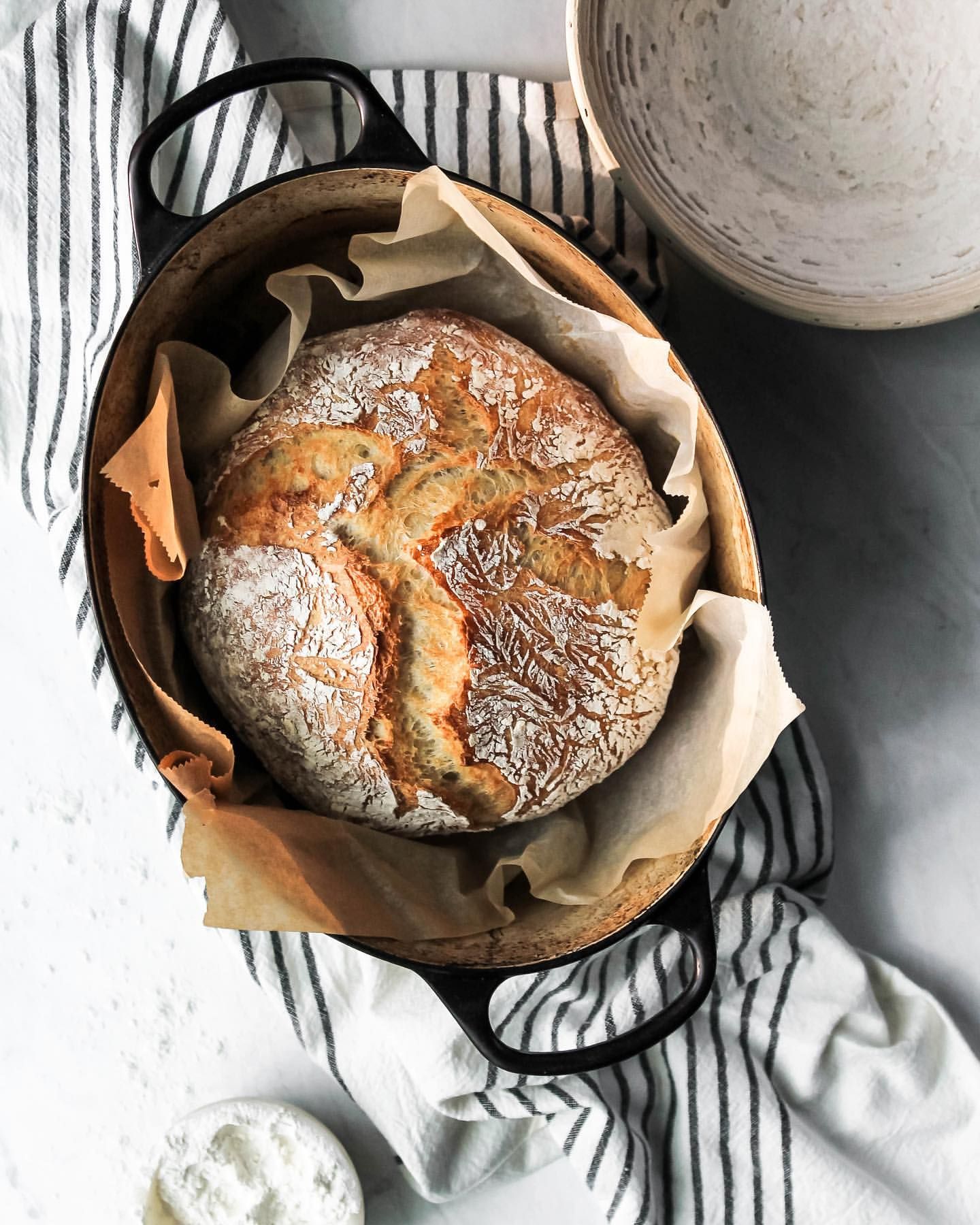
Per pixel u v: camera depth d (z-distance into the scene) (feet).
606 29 2.31
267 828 2.17
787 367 2.66
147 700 2.18
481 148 2.54
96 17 2.43
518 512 2.24
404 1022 2.50
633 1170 2.52
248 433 2.28
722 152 2.41
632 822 2.33
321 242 2.32
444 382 2.27
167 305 2.22
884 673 2.67
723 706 2.26
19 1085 2.62
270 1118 2.49
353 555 2.22
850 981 2.57
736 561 2.23
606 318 2.22
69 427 2.52
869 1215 2.56
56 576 2.61
